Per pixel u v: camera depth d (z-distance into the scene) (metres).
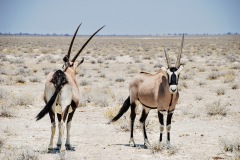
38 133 18.56
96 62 73.00
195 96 31.02
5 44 153.50
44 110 13.63
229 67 59.12
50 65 64.88
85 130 19.67
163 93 15.06
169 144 15.45
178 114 24.23
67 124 15.59
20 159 13.47
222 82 42.44
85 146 16.25
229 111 25.02
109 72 55.81
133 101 16.98
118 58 85.56
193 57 86.50
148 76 16.47
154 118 22.78
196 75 50.41
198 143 16.88
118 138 18.09
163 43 185.50
